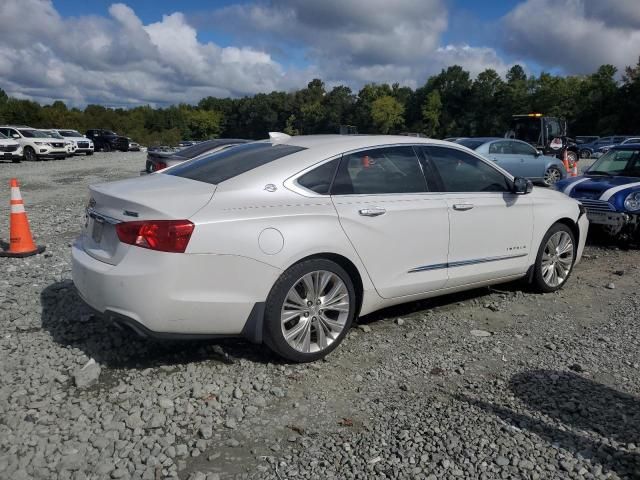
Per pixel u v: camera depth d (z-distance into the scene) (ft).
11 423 10.48
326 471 9.37
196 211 11.82
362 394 12.01
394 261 14.52
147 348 13.83
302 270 12.76
